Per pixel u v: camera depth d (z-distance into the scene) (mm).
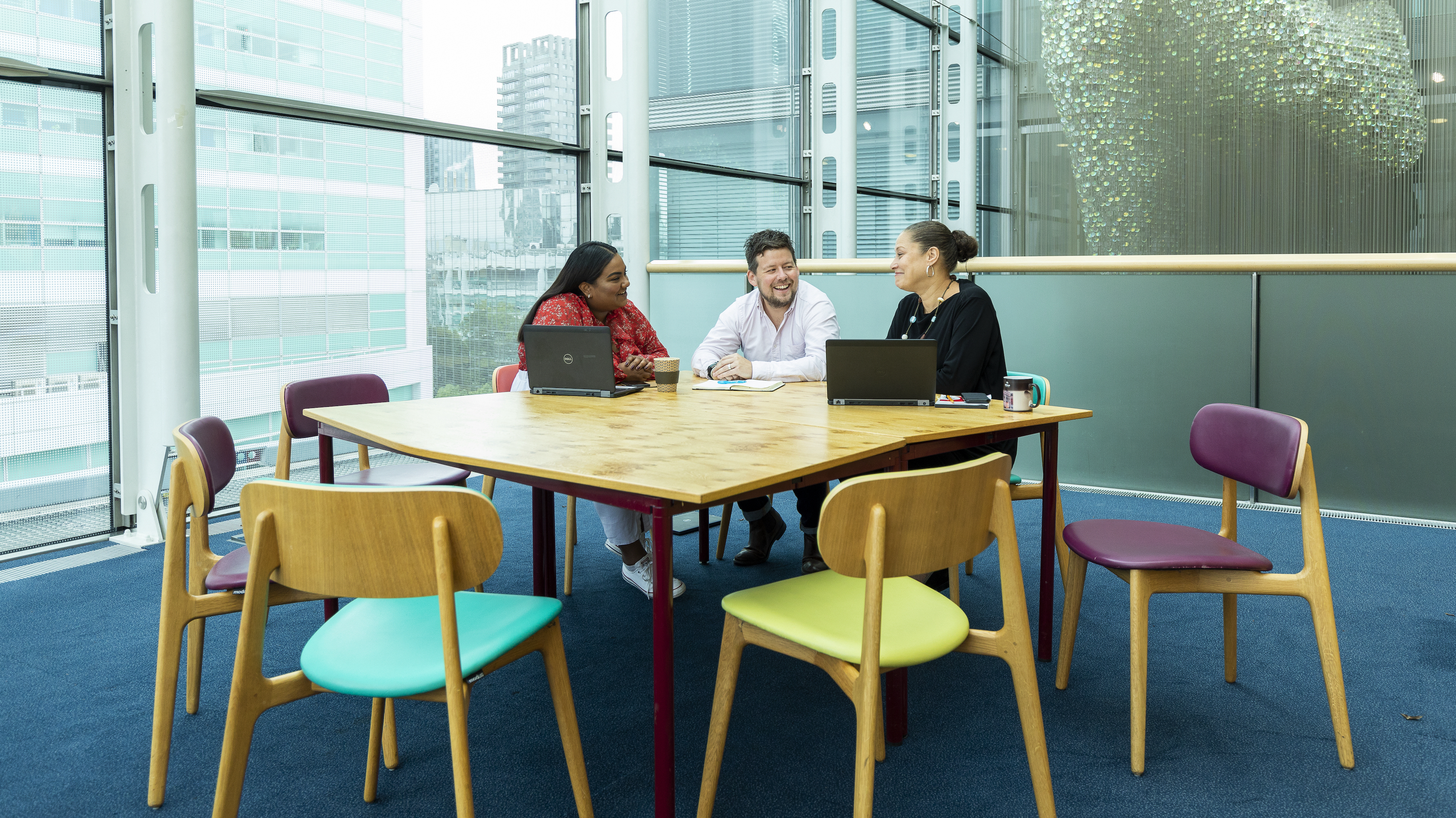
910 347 2395
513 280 4680
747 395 2699
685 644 2566
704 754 1948
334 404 2736
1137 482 4270
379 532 1299
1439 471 3699
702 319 4852
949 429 2025
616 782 1837
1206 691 2240
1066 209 7398
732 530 3787
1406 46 6113
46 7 3191
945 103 7543
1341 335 3812
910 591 1715
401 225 4160
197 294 3363
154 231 3445
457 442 1890
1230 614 2252
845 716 2121
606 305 3047
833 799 1760
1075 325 4289
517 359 4777
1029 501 4215
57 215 3303
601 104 4781
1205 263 3943
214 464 1880
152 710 2148
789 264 3109
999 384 2826
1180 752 1942
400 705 2197
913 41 7188
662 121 5312
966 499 1426
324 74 3789
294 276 3795
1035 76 7422
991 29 7547
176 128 3221
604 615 2801
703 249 5680
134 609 2818
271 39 3609
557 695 1590
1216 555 1894
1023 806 1730
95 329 3461
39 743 1988
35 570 3184
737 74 5832
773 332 3277
